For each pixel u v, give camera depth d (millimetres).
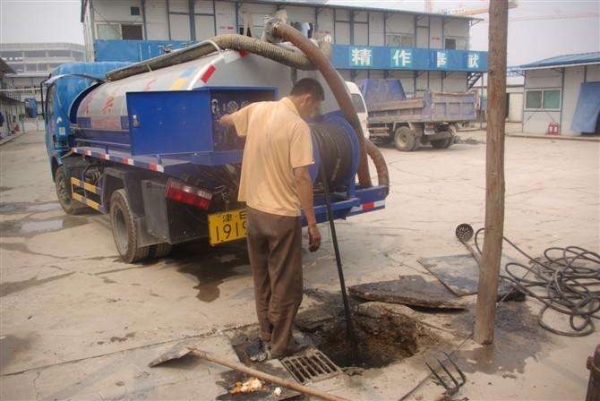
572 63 19953
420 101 15844
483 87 29594
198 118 4125
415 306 4129
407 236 6293
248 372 3156
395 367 3299
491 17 3055
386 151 16828
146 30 22219
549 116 21641
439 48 28453
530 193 8773
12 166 15930
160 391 3045
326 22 25797
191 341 3670
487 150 3238
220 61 4750
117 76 6664
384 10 26297
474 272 4738
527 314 3975
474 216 7238
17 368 3352
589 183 9602
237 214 4637
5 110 33281
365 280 4801
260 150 3205
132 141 4000
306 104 3256
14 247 6398
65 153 8117
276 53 4746
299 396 2975
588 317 3811
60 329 3918
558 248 5164
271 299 3387
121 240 5645
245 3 23531
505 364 3262
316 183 4562
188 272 5215
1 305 4438
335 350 3908
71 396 3020
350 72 26109
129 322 4020
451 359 3332
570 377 3098
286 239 3229
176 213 4672
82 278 5102
